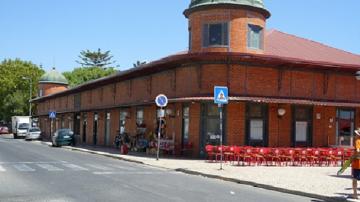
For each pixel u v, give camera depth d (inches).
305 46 1352.1
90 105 1959.9
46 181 632.4
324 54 1311.5
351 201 511.8
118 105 1503.4
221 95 813.2
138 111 1444.4
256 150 936.3
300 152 959.6
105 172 768.3
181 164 925.2
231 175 737.0
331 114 1174.3
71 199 485.1
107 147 1631.4
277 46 1279.5
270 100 1050.7
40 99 2878.9
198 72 1083.9
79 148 1540.4
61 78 3058.6
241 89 1066.1
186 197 514.3
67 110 2197.3
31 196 501.7
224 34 1101.1
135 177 704.4
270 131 1088.8
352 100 1208.8
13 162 933.8
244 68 1072.2
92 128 1915.6
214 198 515.8
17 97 3393.2
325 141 1160.2
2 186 576.7
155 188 582.2
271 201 513.7
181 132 1149.1
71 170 790.5
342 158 971.9
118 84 1636.3
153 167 898.1
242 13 1108.5
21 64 3533.5
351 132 1198.3
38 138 2341.3
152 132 1315.2
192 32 1144.8
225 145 1053.8
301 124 1133.1
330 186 622.8
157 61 1189.7
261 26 1144.8
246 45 1111.0
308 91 1144.8
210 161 988.6
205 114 1079.0
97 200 481.1
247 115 1073.5
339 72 1193.4
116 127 1632.6
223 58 1056.8
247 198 528.7
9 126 3585.1
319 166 954.1
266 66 1090.7
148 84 1369.3
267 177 717.9
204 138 1078.4
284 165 954.7
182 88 1148.5
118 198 495.8
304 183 650.2
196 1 1141.7
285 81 1114.7
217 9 1106.1
